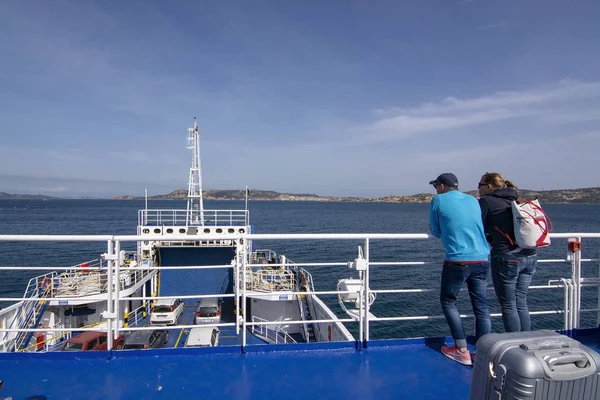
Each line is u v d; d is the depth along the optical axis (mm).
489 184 4277
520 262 3949
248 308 13914
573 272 4836
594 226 74438
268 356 4301
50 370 3936
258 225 76375
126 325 12484
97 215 111812
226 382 3727
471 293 4098
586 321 16812
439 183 4270
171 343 12172
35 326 11273
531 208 3857
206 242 16594
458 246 3953
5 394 3480
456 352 4195
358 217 108062
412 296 21188
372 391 3588
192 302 15344
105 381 3725
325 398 3459
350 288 4602
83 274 13078
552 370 2330
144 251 16406
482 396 2613
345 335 8758
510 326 3963
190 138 18859
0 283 25875
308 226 74438
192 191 18766
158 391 3553
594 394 2426
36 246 44031
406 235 4277
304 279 14227
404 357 4312
